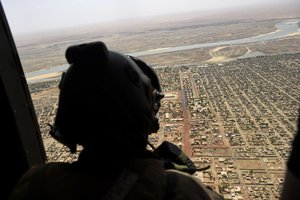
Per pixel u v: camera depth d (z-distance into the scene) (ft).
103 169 4.13
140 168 4.06
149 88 4.80
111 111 4.25
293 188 2.98
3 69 6.86
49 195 4.14
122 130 4.28
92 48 4.27
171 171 4.30
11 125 7.07
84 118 4.28
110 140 4.22
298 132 3.05
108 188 3.99
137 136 4.42
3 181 7.25
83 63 4.32
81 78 4.33
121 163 4.14
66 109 4.42
